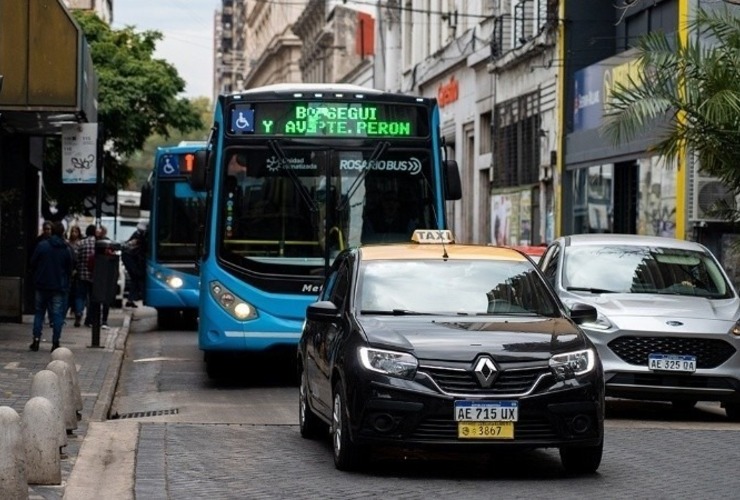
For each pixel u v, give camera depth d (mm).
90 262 33000
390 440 11883
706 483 12141
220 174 20547
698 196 30359
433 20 62000
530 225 44812
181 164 34375
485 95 52031
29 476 11750
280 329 20328
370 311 13141
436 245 14406
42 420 11781
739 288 30000
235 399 19547
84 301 33281
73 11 48938
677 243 19188
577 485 11969
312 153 20625
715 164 21375
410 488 11742
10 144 33281
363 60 79750
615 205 36219
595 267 18578
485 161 52812
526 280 13688
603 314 16953
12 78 26062
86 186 45281
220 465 13000
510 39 48062
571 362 12086
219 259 20406
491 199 50531
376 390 11922
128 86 47094
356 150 20703
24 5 26062
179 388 21141
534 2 44812
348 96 20719
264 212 20500
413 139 20844
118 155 48688
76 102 26156
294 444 14469
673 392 16688
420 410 11812
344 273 14195
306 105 20688
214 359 22594
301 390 15156
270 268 20391
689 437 15250
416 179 20828
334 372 12750
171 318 35656
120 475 12281
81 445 14062
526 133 45438
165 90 47781
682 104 21266
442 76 60406
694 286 18297
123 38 48938
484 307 13281
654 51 21516
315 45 101312
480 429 11805
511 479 12289
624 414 18188
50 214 45312
